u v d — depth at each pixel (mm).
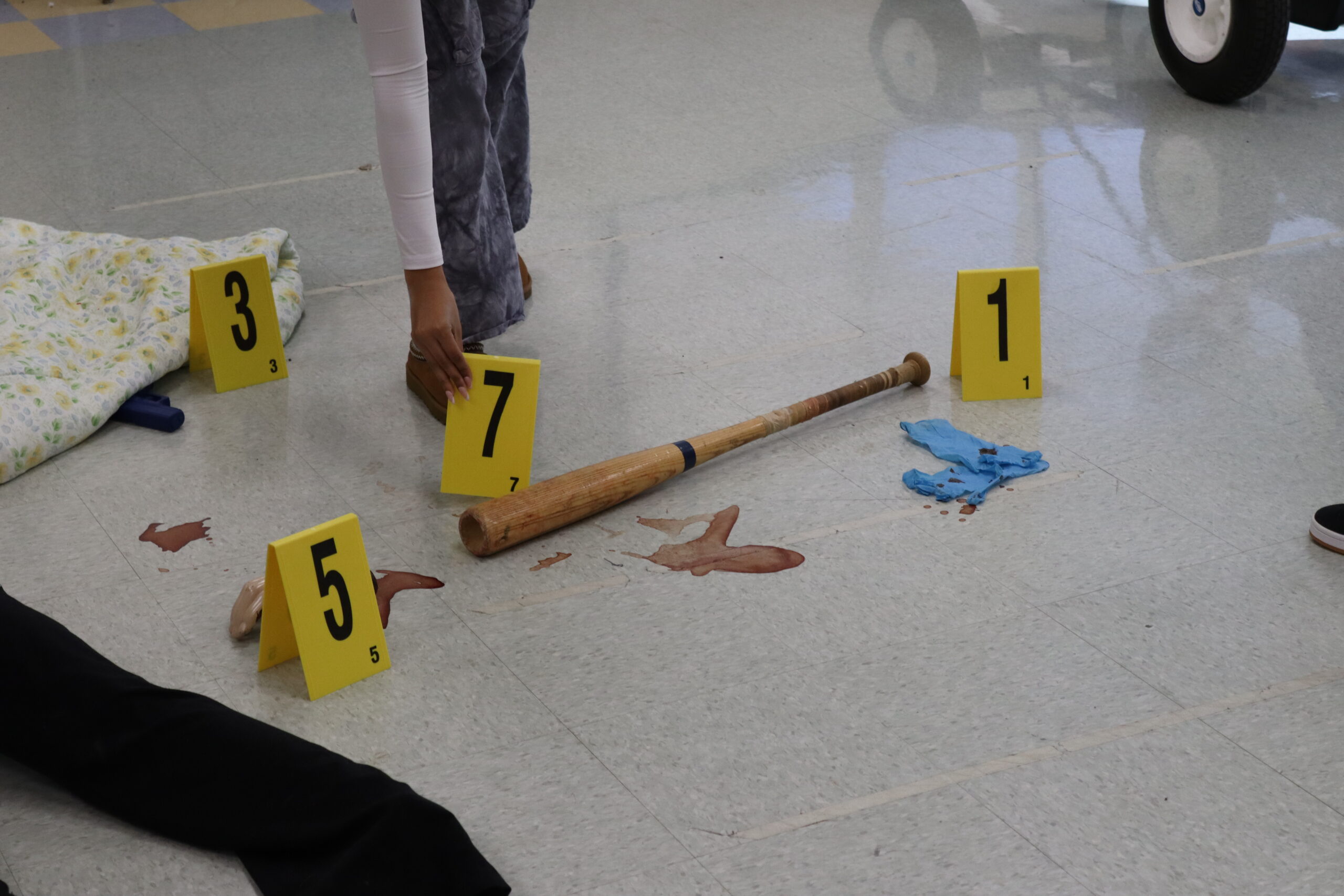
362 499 2416
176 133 4422
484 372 2322
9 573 2197
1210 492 2396
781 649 2008
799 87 4863
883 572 2186
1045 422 2646
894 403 2730
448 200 2578
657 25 5656
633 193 3912
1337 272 3293
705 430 2635
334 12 5812
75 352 2803
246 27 5602
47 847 1658
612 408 2721
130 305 3002
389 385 2840
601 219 3721
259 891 1585
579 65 5145
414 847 1536
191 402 2758
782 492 2424
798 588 2148
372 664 1956
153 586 2164
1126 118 4465
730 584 2162
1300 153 4109
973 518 2336
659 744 1823
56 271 3062
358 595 1931
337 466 2527
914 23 5621
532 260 3451
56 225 3705
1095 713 1867
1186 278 3283
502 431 2348
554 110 4645
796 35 5484
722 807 1713
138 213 3787
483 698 1916
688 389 2797
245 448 2588
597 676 1959
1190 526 2297
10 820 1703
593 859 1634
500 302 2752
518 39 2643
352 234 3645
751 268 3395
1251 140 4227
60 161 4180
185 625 2068
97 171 4098
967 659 1979
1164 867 1608
